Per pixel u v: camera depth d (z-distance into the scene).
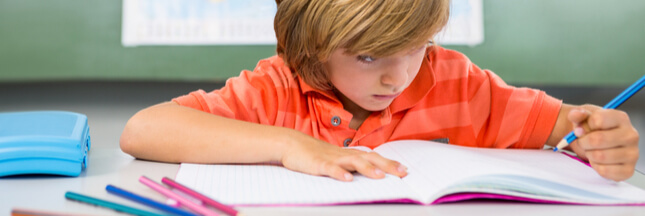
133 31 2.36
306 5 0.63
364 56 0.59
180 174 0.52
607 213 0.42
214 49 2.34
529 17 2.31
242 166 0.56
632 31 2.32
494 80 0.79
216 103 0.71
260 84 0.75
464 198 0.44
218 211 0.41
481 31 2.30
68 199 0.44
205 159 0.57
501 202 0.45
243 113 0.73
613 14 2.31
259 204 0.42
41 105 2.55
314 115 0.74
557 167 0.54
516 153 0.61
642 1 2.31
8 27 2.43
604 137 0.50
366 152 0.55
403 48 0.57
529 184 0.45
